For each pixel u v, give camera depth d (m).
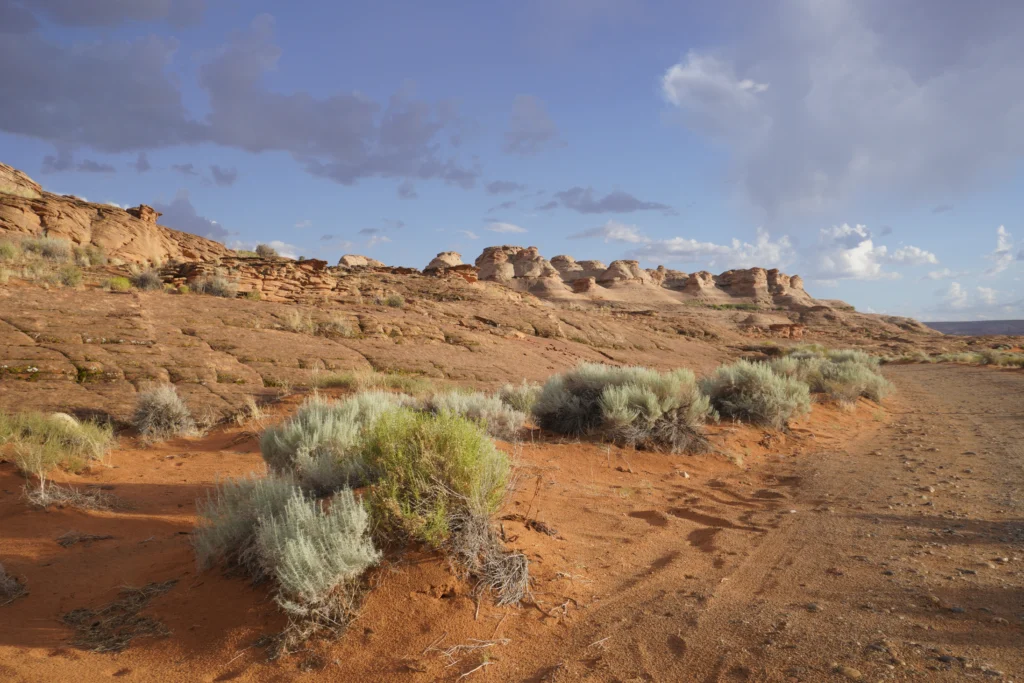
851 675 2.95
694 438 10.34
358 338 24.34
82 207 40.22
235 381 15.41
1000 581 4.25
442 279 47.03
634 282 179.12
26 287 19.77
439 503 4.25
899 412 17.08
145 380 13.87
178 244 47.28
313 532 3.90
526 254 182.50
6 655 3.37
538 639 3.61
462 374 22.00
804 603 4.04
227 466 8.55
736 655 3.29
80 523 5.73
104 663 3.37
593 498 6.86
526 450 9.10
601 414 10.71
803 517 6.39
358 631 3.58
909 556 4.93
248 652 3.45
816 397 16.70
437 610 3.78
